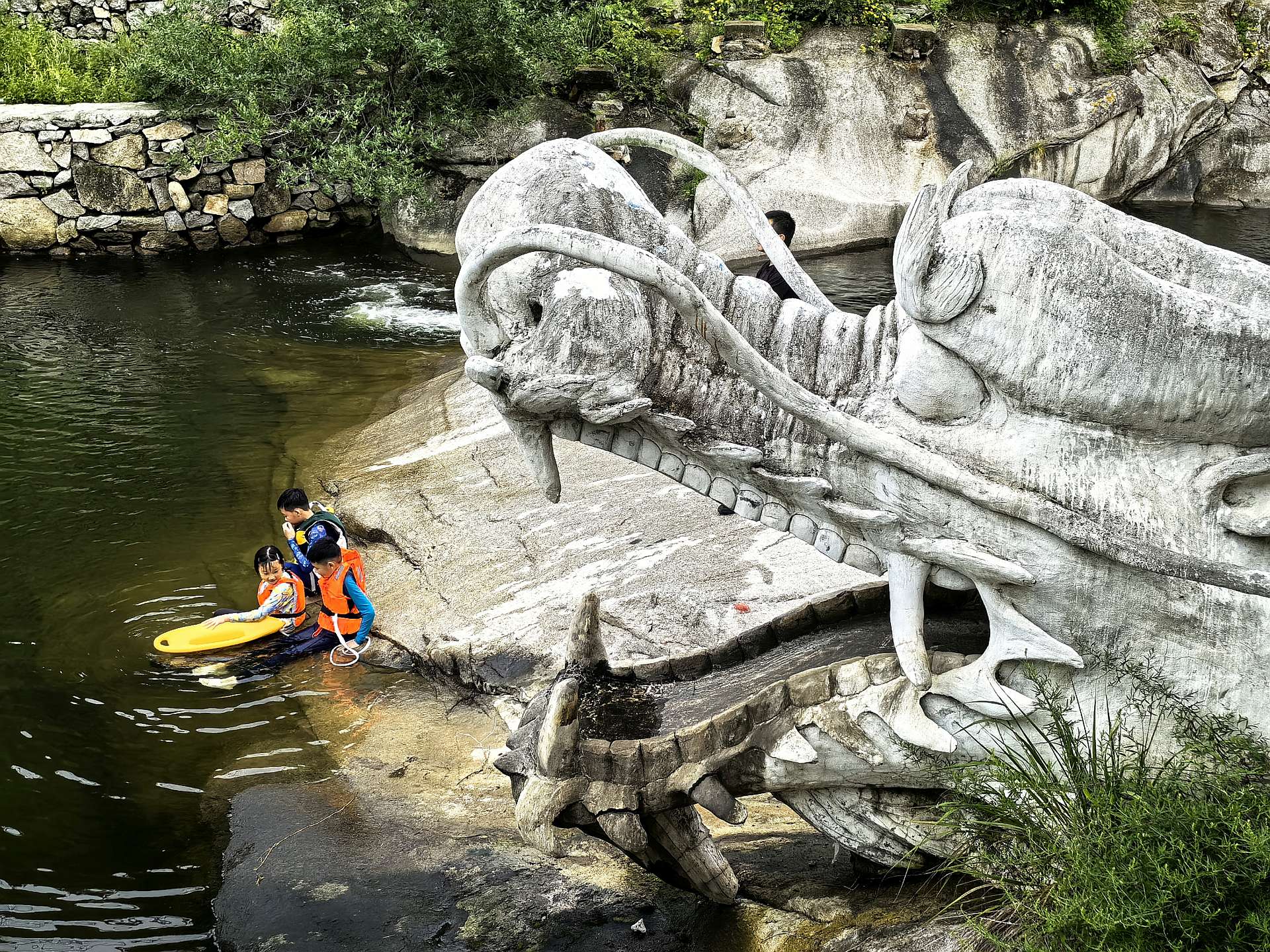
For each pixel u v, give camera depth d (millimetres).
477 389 9625
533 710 4020
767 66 15234
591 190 3482
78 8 16344
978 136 14742
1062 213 3281
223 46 14742
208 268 14656
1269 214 15766
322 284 14102
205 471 9117
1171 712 3330
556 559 6988
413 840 5023
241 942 4496
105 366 11359
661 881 4500
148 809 5453
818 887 4094
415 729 6008
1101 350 3080
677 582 6457
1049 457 3221
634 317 3428
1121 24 16109
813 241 13961
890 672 3523
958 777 3389
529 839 3656
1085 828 3137
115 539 8016
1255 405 3102
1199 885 2840
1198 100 15648
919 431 3324
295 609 6945
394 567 7562
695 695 4008
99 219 14852
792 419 3510
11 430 9805
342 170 14086
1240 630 3291
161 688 6410
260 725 6098
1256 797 3006
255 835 5172
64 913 4758
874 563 3543
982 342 3129
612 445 3621
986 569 3281
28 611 7148
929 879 3809
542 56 14773
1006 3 16141
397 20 13805
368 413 10242
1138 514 3207
